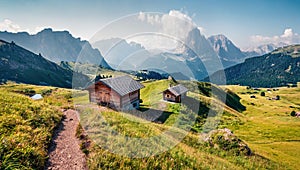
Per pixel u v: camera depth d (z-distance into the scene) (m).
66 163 9.54
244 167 15.97
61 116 16.66
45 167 9.09
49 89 87.00
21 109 14.15
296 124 56.56
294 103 152.88
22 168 8.11
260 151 25.61
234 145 19.03
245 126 49.19
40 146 10.27
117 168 9.60
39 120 13.53
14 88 99.06
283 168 18.77
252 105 104.38
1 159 8.14
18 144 9.38
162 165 10.80
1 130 10.36
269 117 79.94
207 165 12.80
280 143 36.34
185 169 11.25
